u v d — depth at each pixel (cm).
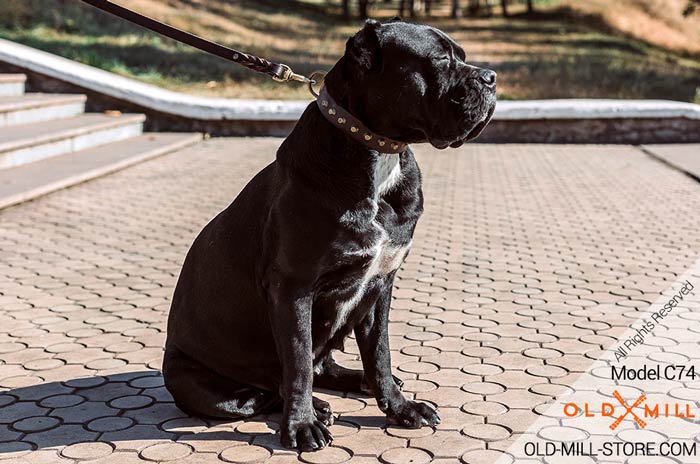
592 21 2730
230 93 1409
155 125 1285
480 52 2048
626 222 760
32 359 427
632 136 1308
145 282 567
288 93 1426
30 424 351
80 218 755
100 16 1689
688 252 648
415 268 609
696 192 903
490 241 694
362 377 380
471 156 1187
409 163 330
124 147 1109
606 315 493
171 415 361
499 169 1073
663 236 704
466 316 495
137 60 1502
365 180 312
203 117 1274
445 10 3303
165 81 1426
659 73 1684
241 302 341
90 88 1245
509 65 1758
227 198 852
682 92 1509
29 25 1543
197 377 350
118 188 891
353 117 309
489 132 1323
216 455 321
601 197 881
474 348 439
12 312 501
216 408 343
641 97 1477
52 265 607
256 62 355
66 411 364
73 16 1625
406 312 504
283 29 2195
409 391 382
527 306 513
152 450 326
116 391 386
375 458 317
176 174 979
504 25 2688
